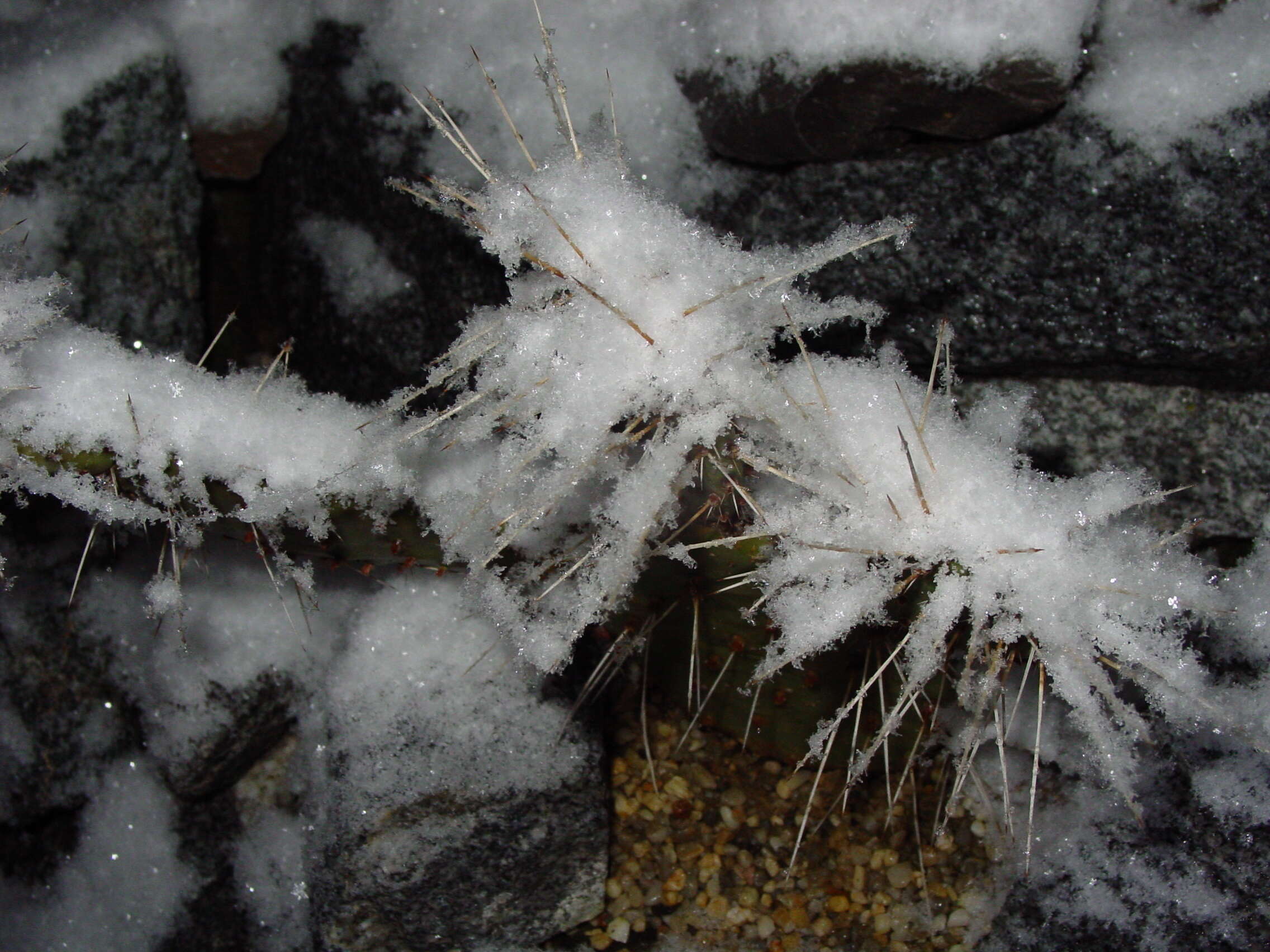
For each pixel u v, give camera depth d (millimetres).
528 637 324
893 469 283
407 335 398
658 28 362
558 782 357
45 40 396
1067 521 282
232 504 306
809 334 358
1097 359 339
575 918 365
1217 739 335
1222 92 316
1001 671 302
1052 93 319
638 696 403
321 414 314
